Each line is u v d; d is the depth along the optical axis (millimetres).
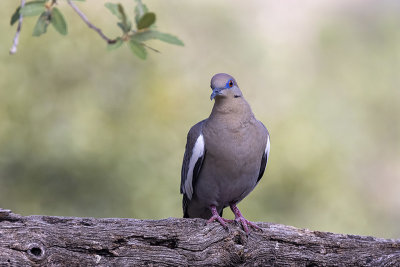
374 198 17578
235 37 18672
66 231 6953
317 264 7867
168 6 18359
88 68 15477
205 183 8992
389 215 17984
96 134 14727
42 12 6172
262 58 18656
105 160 14453
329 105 17578
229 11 18938
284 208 14836
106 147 14672
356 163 17031
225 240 7613
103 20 15789
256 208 14500
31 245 6602
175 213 14242
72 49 15398
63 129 14727
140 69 15852
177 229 7477
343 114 17594
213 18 18578
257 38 19094
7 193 14219
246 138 8664
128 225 7324
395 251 8031
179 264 7348
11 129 14516
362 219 15859
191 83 16844
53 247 6805
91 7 15766
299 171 15109
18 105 14680
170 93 15867
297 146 15578
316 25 21391
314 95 17828
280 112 17062
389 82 19125
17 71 14836
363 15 22312
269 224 7988
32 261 6578
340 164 15977
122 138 14867
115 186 14281
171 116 15609
